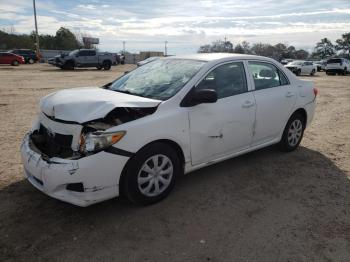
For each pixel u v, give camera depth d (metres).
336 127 8.33
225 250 3.35
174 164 4.23
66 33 85.69
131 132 3.75
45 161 3.68
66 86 16.75
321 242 3.51
